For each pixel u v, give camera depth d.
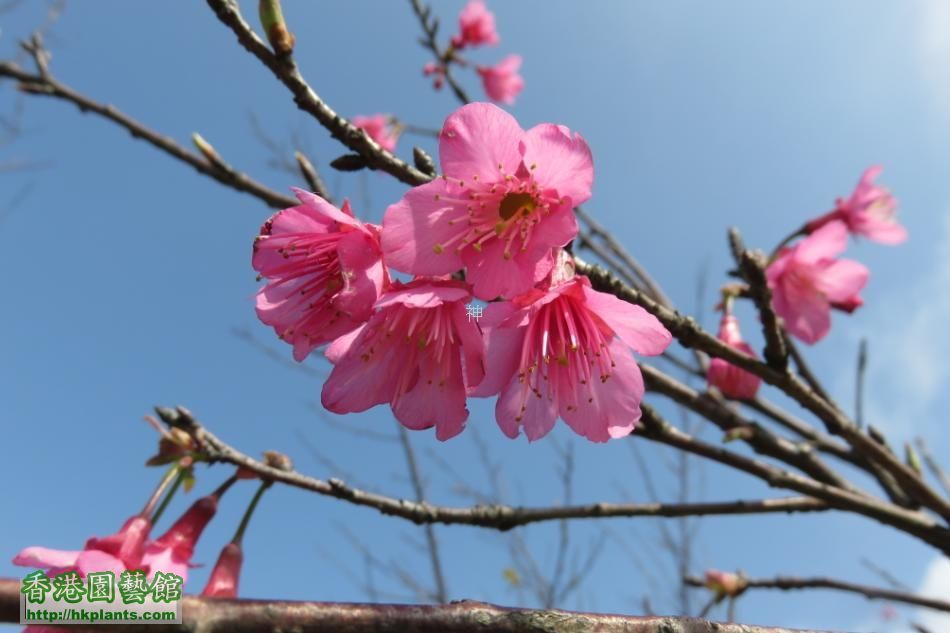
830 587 0.22
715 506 0.18
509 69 0.37
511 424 0.13
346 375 0.12
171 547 0.14
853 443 0.15
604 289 0.13
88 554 0.13
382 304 0.11
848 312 0.20
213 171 0.18
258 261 0.12
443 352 0.12
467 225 0.12
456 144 0.12
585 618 0.09
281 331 0.12
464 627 0.08
